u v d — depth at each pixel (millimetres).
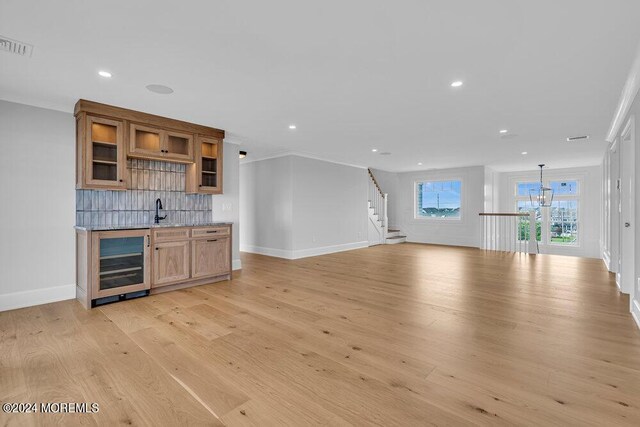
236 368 2111
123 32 2156
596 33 2148
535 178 9492
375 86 3082
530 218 7309
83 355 2287
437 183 9547
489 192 9078
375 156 7027
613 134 4727
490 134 4973
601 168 7898
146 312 3213
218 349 2387
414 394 1808
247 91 3215
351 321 2959
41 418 1612
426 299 3666
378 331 2723
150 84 3039
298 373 2043
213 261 4414
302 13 1956
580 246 8859
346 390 1854
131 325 2859
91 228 3383
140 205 4199
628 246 3914
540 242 9484
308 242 6910
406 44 2318
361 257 6785
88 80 2934
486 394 1802
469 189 8805
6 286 3289
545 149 6188
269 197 6988
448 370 2070
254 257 6742
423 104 3580
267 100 3473
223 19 2014
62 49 2377
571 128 4586
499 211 10070
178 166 4574
